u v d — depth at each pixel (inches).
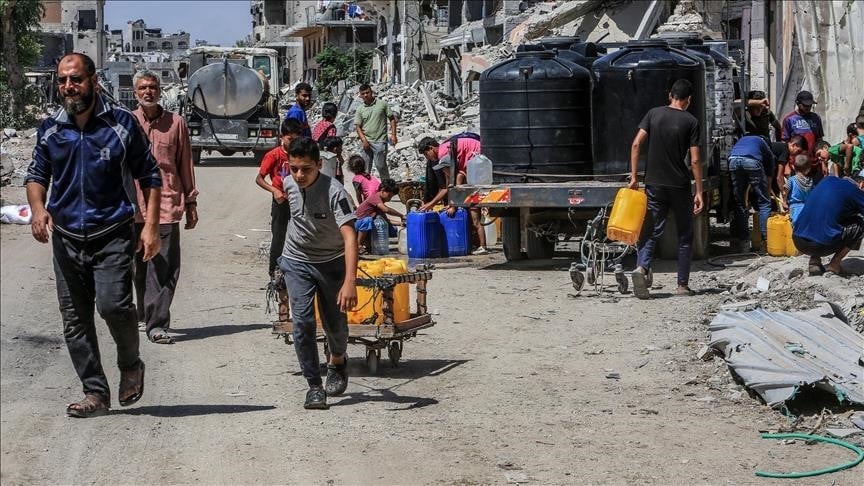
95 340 277.6
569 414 288.2
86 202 264.5
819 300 386.9
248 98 1182.9
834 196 412.5
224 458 248.1
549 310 425.1
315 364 289.9
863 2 742.5
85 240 265.0
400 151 1188.5
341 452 253.9
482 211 584.7
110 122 266.5
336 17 2797.7
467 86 1684.3
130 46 5876.0
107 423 273.0
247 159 1299.2
